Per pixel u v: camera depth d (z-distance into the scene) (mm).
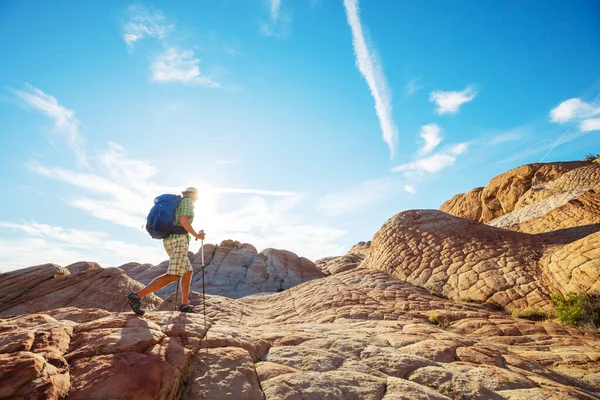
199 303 12117
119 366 2865
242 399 2957
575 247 12000
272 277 25219
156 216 5023
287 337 4715
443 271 15406
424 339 5070
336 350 4312
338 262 35344
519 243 15719
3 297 13102
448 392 3434
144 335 3570
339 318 10523
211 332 4180
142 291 4684
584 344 7559
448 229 18953
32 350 2902
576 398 3453
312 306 12781
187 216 5031
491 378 3699
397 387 3330
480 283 13398
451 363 4203
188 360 3340
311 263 28953
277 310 13266
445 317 10289
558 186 34688
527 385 3645
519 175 43688
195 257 26641
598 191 24719
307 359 3910
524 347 7668
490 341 8234
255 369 3566
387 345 4734
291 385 3215
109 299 14047
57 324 3676
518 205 39188
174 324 4176
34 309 12844
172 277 4918
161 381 2809
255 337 4477
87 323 3900
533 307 11125
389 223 22078
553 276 11969
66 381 2633
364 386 3322
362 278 16672
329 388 3205
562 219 24359
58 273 14938
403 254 18250
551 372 4645
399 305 12086
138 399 2564
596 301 9562
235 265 25906
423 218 21266
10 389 2309
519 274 13031
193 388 3031
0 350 2758
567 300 10258
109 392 2564
